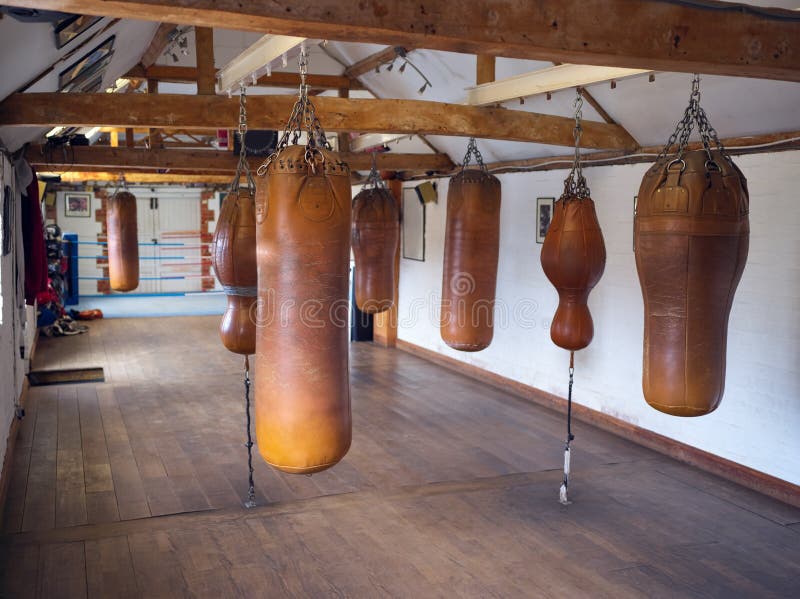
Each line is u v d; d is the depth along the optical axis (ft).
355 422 21.09
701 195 9.29
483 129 16.87
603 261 13.84
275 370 8.33
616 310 20.21
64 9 5.82
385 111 16.21
